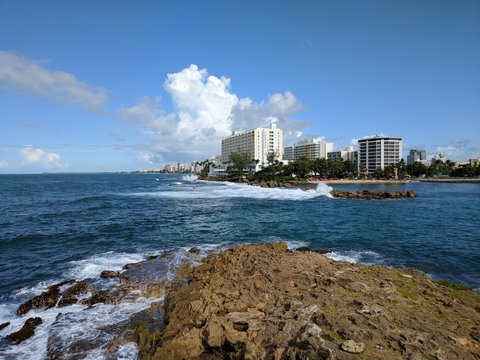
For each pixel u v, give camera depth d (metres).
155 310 11.89
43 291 14.31
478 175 160.62
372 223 33.62
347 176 162.62
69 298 13.01
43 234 27.12
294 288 12.30
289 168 142.25
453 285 14.09
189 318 10.17
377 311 9.83
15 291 14.39
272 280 13.05
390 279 13.80
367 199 65.12
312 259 16.66
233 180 144.25
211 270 15.41
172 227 30.81
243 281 12.92
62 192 82.88
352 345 7.68
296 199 61.94
